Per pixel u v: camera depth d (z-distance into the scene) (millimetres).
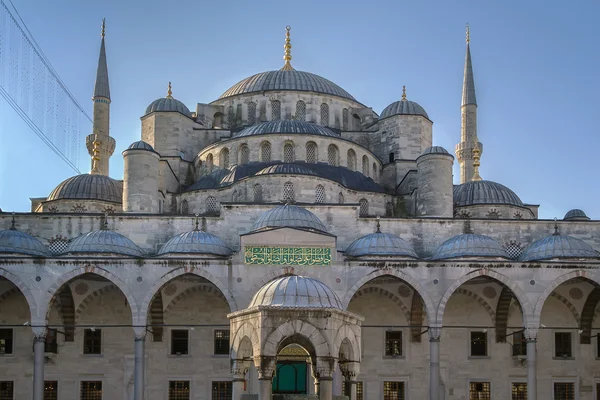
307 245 55312
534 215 74938
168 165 69438
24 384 60000
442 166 64750
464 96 85688
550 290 55812
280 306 30062
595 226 63031
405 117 74562
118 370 60406
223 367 60531
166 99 75500
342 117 78625
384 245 56781
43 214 61219
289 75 79750
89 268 54406
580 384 61812
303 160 67312
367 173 70875
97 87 81438
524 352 61969
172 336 60812
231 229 60438
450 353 61750
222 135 75188
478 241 56969
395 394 61188
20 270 54250
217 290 61156
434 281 55719
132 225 60781
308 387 49625
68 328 60625
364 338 61625
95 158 74125
